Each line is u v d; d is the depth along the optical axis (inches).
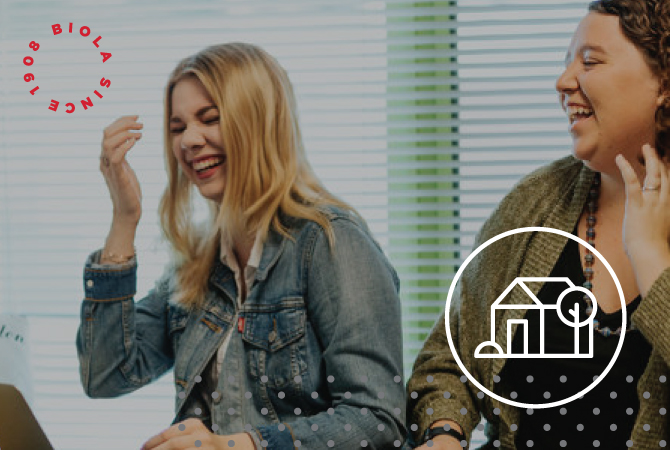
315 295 51.9
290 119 54.7
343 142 72.0
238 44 55.2
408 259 71.9
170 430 46.6
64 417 73.7
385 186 72.0
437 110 70.5
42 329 73.8
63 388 74.0
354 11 70.6
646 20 46.1
